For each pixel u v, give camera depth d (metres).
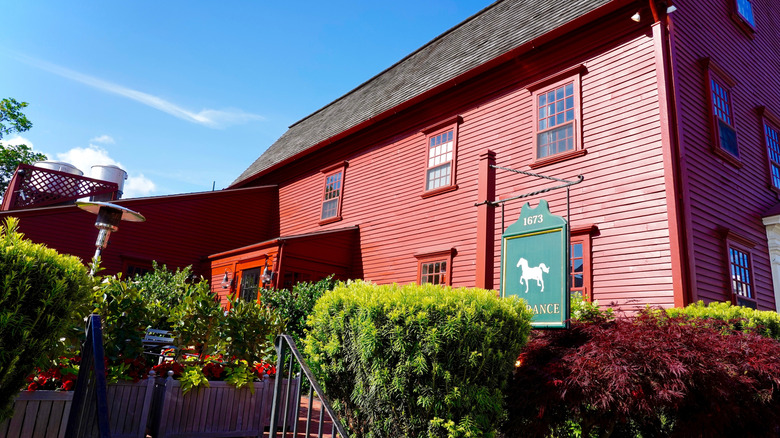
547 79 10.91
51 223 15.16
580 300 7.52
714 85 10.59
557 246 5.49
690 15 10.45
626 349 4.12
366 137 16.09
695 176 9.11
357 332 4.02
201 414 4.91
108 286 4.92
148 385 4.68
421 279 12.59
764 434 4.60
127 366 4.65
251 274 14.45
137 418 4.58
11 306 3.13
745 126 11.42
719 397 4.16
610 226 9.05
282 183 20.31
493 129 11.95
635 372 3.95
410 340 3.78
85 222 15.84
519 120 11.38
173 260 17.52
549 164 10.42
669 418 5.00
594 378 3.97
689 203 8.47
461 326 3.74
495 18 14.49
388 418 3.79
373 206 14.98
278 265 13.02
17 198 16.22
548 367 4.26
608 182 9.30
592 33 10.34
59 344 4.03
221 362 5.41
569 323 5.04
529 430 4.32
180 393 4.82
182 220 17.98
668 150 8.51
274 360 5.76
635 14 9.29
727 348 4.27
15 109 25.98
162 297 8.39
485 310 3.93
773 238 10.86
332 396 4.35
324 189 17.50
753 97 12.17
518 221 6.20
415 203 13.48
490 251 10.91
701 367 4.02
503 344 4.02
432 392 3.68
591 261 9.16
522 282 5.83
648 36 9.39
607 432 4.48
